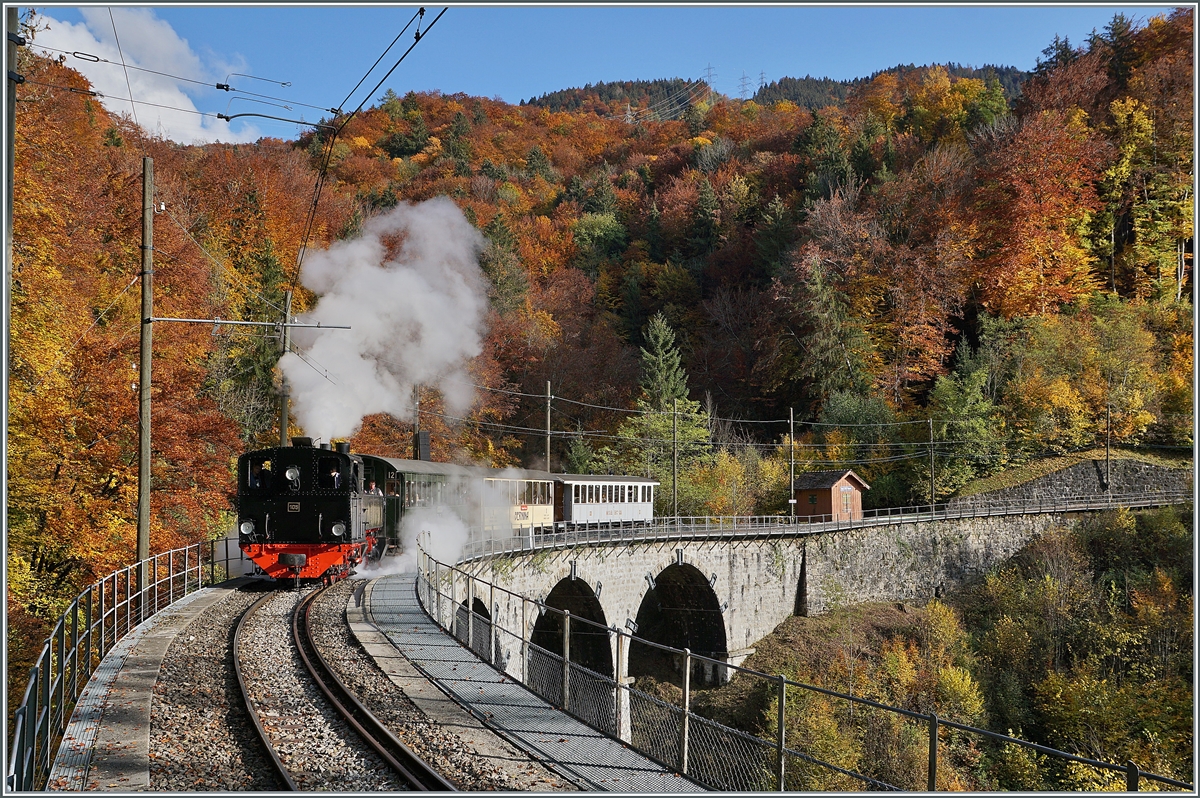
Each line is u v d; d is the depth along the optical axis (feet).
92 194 110.93
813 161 302.25
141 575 57.77
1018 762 96.78
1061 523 182.50
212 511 96.12
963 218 233.76
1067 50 277.23
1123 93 247.91
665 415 207.41
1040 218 224.53
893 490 207.62
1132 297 228.84
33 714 27.58
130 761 30.14
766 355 241.76
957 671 119.14
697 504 190.29
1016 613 149.79
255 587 73.92
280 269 156.35
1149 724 109.60
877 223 246.68
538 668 41.75
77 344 82.23
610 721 36.29
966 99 309.22
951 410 203.62
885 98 353.51
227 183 167.73
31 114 86.28
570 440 229.66
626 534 131.54
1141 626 133.69
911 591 174.40
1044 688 120.78
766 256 272.92
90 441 81.20
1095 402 202.80
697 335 274.98
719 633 144.05
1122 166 231.71
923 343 226.58
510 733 35.50
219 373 129.08
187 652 47.19
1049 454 203.41
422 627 56.39
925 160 252.83
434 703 39.42
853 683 122.21
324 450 76.02
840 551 166.30
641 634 156.35
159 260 117.70
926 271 229.25
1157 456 195.72
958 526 180.96
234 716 36.32
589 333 258.98
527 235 282.36
